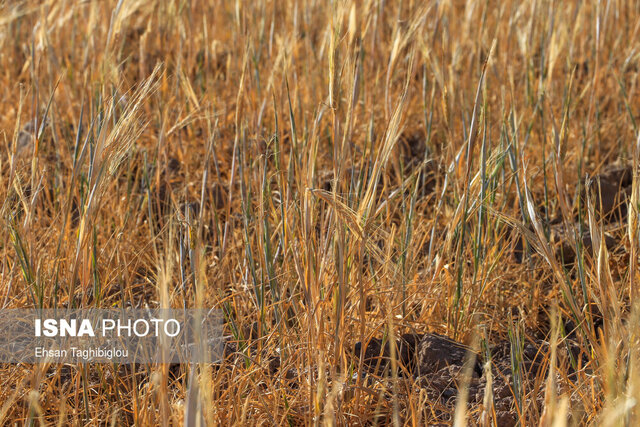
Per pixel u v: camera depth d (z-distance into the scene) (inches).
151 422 179.5
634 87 396.5
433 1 326.0
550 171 326.6
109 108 199.9
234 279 249.6
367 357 223.3
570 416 184.4
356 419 193.5
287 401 197.8
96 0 394.3
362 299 189.9
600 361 185.8
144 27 509.0
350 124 197.3
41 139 275.7
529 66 373.1
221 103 382.6
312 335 196.2
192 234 243.6
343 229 191.6
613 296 182.1
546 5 420.8
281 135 346.6
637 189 193.5
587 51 442.9
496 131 356.2
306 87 369.4
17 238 220.2
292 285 227.0
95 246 208.5
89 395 205.2
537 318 250.1
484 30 404.2
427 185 344.5
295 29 394.3
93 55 375.2
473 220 252.7
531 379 212.5
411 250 244.5
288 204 225.9
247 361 210.4
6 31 435.5
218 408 187.9
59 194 288.7
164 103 358.6
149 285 261.0
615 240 281.9
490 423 183.2
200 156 358.3
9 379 199.9
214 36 478.9
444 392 209.2
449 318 236.5
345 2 196.4
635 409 152.7
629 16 482.6
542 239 195.3
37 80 301.3
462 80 373.1
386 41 440.5
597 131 359.3
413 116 393.1
